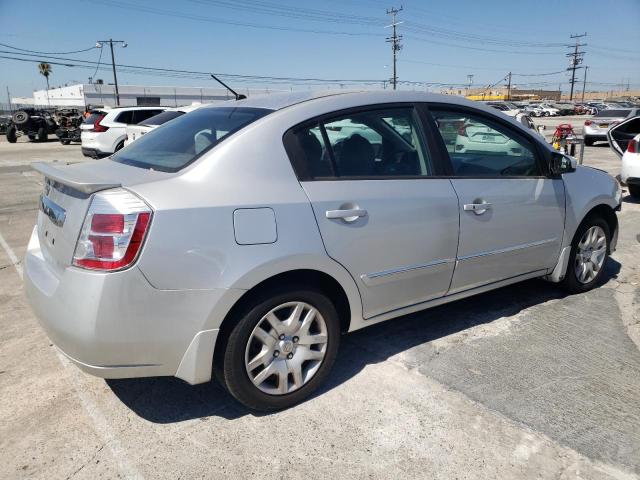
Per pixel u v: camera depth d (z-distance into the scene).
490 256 3.64
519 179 3.79
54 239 2.71
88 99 68.62
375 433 2.71
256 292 2.69
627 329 3.88
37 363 3.41
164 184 2.54
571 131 13.21
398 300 3.28
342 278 2.94
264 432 2.72
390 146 3.22
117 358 2.45
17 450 2.58
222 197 2.57
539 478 2.40
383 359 3.46
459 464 2.48
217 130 2.94
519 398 3.00
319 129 2.98
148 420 2.83
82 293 2.38
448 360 3.44
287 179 2.79
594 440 2.64
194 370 2.58
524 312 4.19
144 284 2.39
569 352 3.54
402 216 3.12
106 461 2.51
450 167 3.44
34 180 12.03
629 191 9.05
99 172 2.92
